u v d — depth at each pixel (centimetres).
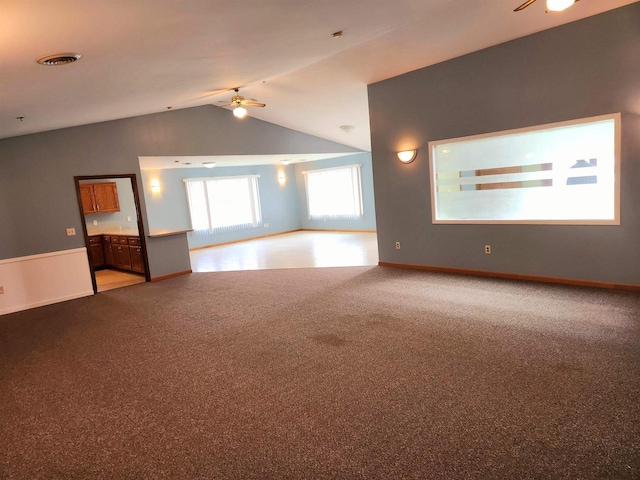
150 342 389
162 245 689
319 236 1121
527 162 490
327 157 1121
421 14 361
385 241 641
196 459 215
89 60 276
